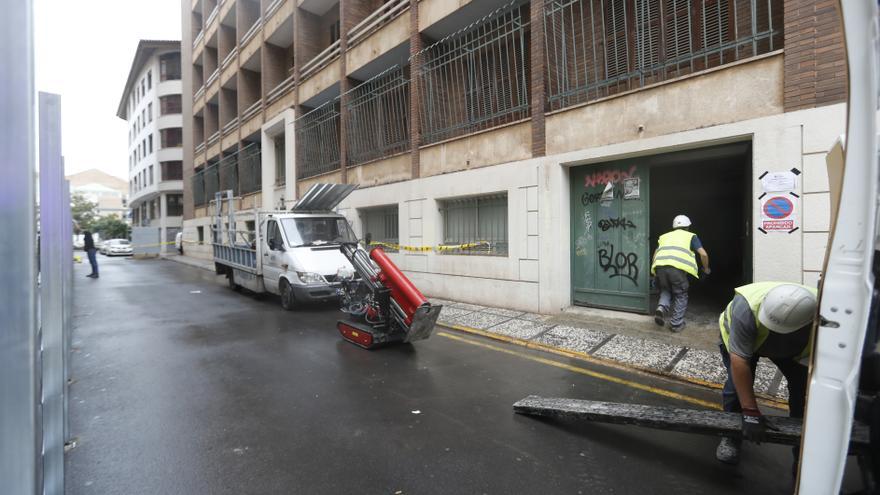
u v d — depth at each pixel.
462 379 5.05
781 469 3.12
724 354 3.40
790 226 5.35
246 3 21.81
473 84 10.88
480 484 2.99
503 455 3.36
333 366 5.56
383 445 3.53
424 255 10.42
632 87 7.75
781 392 4.36
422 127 10.66
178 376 5.25
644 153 6.89
